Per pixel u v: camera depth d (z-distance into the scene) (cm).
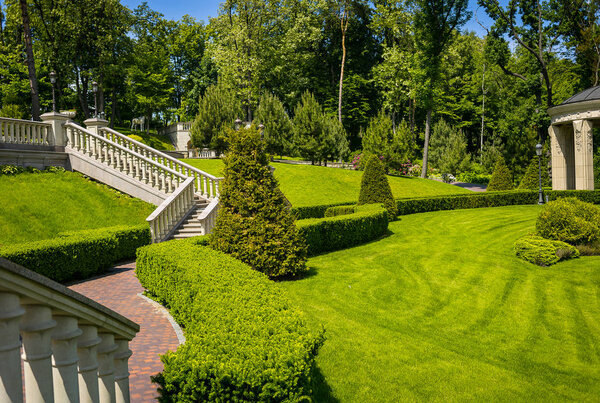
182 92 7025
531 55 3647
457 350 780
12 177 1653
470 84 6009
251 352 385
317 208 2269
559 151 2922
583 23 3547
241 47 4247
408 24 4378
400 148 3825
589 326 885
